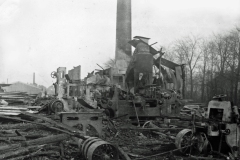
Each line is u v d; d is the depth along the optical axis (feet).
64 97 52.75
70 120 28.32
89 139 21.11
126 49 112.37
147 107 46.62
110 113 46.06
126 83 56.03
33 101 72.43
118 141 29.30
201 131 24.91
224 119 23.38
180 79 58.59
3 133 25.76
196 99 119.75
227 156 22.62
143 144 27.96
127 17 113.80
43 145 20.33
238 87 87.25
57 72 60.18
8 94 80.94
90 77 71.41
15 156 17.97
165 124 38.14
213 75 114.21
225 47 101.40
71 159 21.16
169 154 24.25
